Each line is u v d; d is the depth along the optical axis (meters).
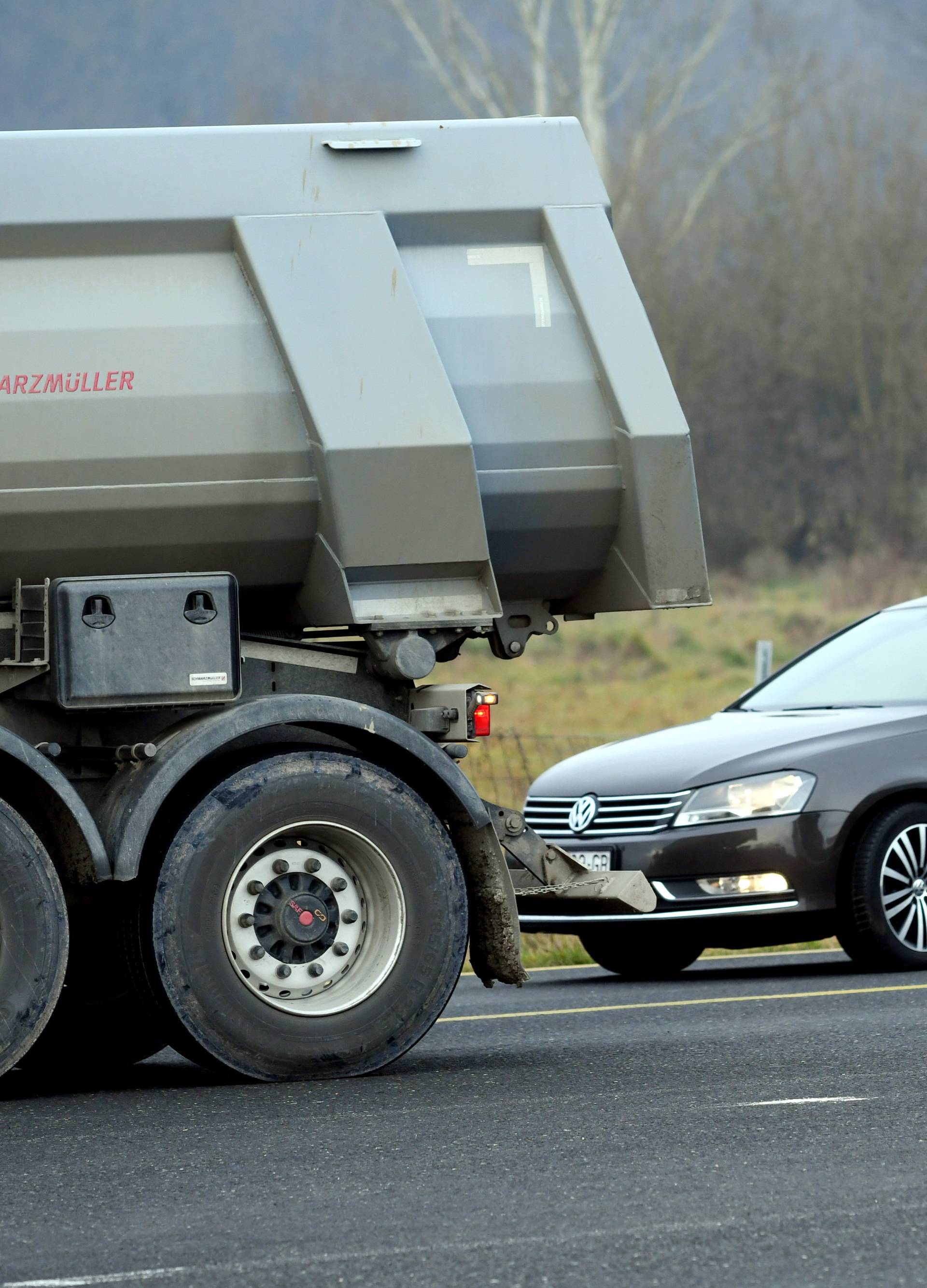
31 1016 19.42
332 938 20.95
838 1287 12.23
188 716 21.03
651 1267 12.66
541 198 22.64
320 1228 13.82
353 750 21.52
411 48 168.00
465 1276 12.53
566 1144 16.55
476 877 21.86
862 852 29.77
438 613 21.77
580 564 22.70
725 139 169.12
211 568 21.42
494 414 22.03
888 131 172.88
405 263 22.16
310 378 21.25
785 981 29.70
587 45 138.75
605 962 32.16
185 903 20.22
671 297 167.00
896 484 159.00
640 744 32.25
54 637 20.06
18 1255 13.34
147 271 21.25
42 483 20.52
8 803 19.75
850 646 34.75
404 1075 20.97
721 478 162.88
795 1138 16.56
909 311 163.25
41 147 21.22
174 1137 17.44
